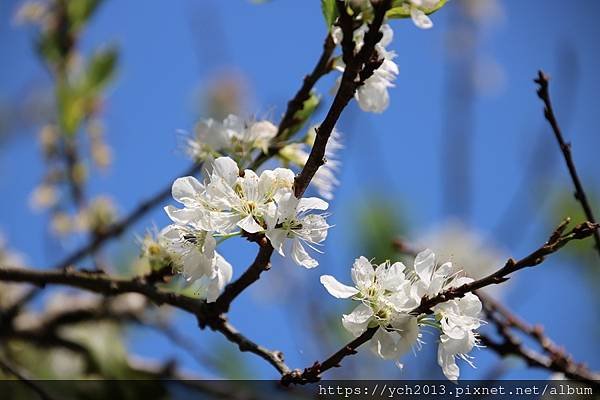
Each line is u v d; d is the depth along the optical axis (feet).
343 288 2.01
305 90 2.17
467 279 2.01
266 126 2.20
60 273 2.26
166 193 2.55
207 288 2.08
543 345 2.42
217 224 2.01
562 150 2.24
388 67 2.12
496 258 2.66
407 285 2.00
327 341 2.58
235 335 2.13
